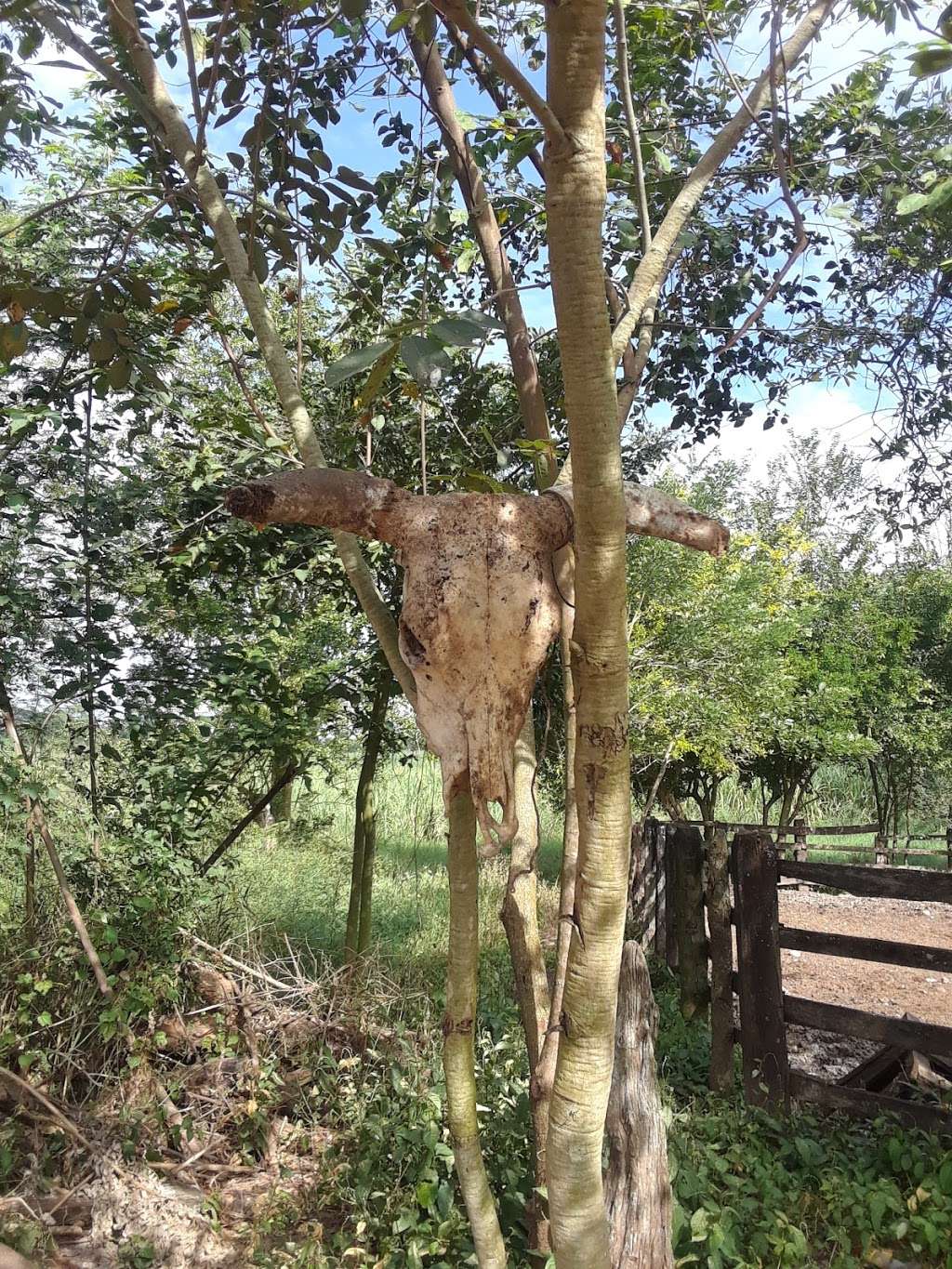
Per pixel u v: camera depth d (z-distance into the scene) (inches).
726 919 192.4
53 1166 151.9
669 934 259.8
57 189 189.5
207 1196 147.3
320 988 192.4
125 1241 134.2
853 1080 184.7
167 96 91.4
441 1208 127.6
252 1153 163.2
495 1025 197.6
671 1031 218.1
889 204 160.4
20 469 182.2
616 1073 110.3
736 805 629.0
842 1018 168.1
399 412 195.6
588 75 50.7
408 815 418.0
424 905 311.9
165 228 142.3
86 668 184.5
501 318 122.3
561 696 176.9
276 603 212.7
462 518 62.8
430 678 61.1
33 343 173.0
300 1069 178.2
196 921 195.5
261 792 282.7
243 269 87.2
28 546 182.7
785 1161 156.9
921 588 555.5
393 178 160.7
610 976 56.9
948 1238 125.7
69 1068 165.5
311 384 200.5
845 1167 150.6
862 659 497.4
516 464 190.5
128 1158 152.5
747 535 404.5
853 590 501.0
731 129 106.9
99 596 197.5
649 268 101.3
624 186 153.9
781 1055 176.2
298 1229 137.5
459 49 127.6
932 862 532.1
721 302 176.2
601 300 52.0
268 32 112.1
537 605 61.6
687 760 412.5
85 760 207.8
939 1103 169.0
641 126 154.9
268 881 297.7
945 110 155.6
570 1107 57.5
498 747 60.1
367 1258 126.0
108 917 172.1
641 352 115.5
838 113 162.1
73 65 98.1
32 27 98.4
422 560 62.0
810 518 507.8
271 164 125.9
